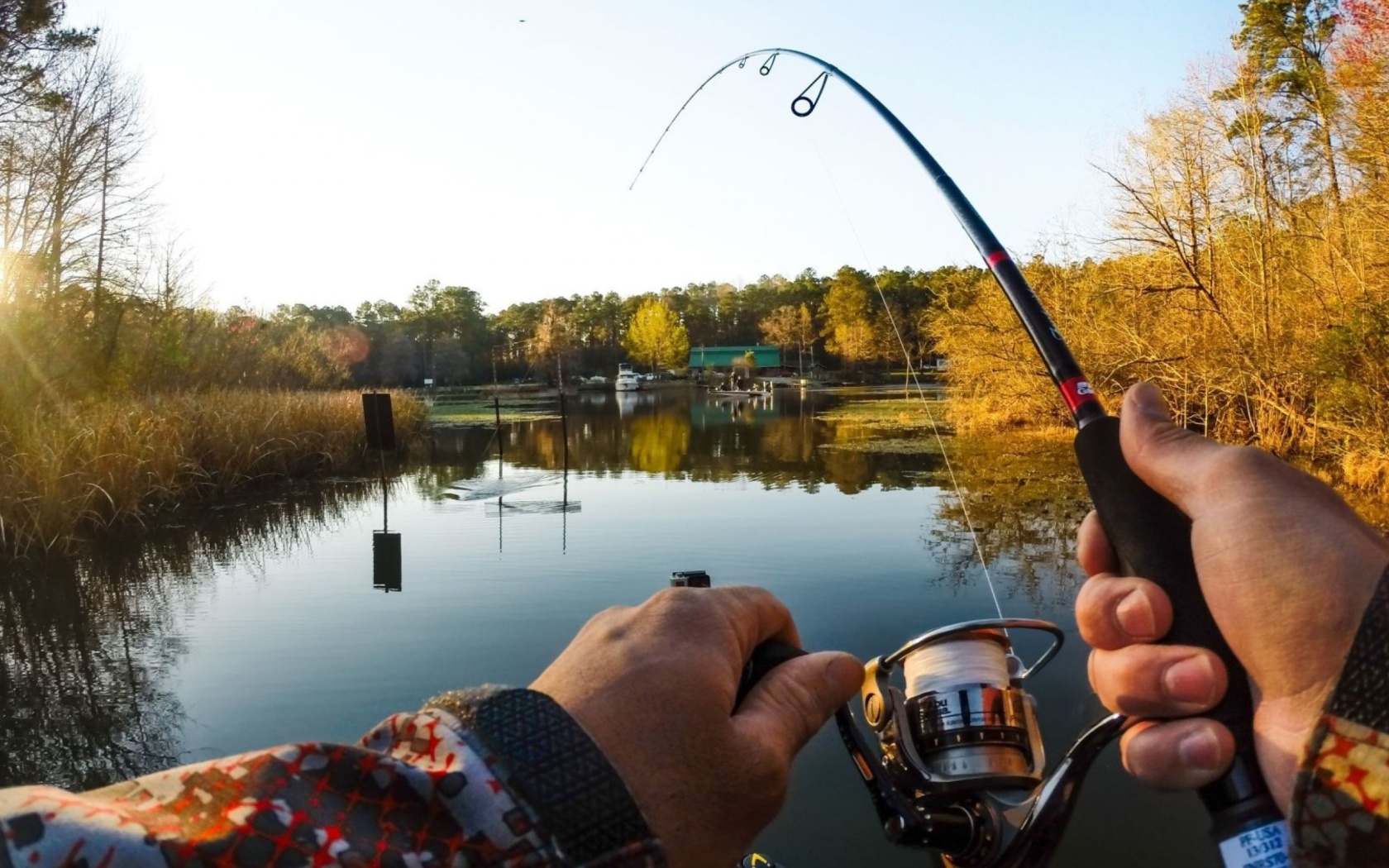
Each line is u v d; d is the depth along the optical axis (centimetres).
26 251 1517
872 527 834
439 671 480
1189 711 72
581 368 9356
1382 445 951
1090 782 310
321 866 41
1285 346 1224
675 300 10225
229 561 788
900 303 6788
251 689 462
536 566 723
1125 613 74
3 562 796
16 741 407
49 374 1362
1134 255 1445
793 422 2630
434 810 47
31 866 36
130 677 486
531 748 50
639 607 67
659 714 58
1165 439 78
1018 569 640
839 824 294
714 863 57
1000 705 100
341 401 1983
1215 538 71
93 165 1627
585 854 48
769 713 65
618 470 1454
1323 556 66
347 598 641
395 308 8712
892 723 103
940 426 2230
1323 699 59
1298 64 1669
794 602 571
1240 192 1349
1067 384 100
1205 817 287
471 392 7025
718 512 966
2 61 1562
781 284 10000
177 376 1939
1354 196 1204
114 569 766
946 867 102
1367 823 54
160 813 42
